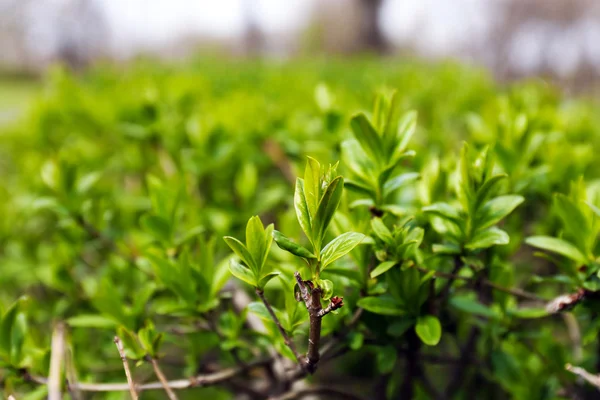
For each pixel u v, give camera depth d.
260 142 0.71
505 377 0.44
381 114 0.39
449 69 1.13
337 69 1.42
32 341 0.44
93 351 0.56
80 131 0.83
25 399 0.40
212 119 0.63
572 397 0.44
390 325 0.38
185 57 1.53
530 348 0.45
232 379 0.49
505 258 0.47
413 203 0.44
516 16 4.50
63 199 0.50
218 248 0.53
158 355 0.40
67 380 0.39
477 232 0.37
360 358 0.70
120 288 0.52
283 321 0.36
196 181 0.62
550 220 0.50
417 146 0.53
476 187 0.37
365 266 0.37
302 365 0.34
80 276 0.63
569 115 0.71
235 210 0.56
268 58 1.76
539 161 0.53
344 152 0.40
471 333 0.46
